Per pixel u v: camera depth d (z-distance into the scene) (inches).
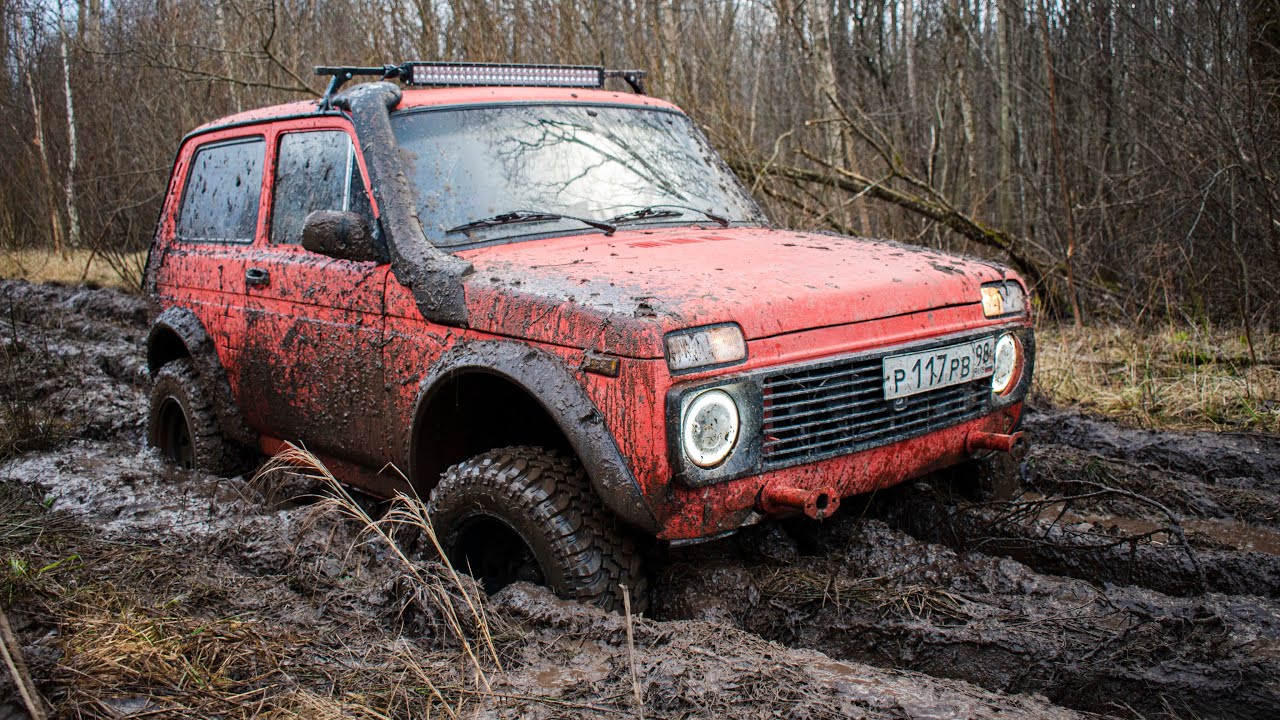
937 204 366.6
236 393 187.3
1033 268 359.6
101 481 178.2
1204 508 171.9
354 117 159.3
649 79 395.9
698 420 113.1
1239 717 101.9
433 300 137.9
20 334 337.7
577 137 169.3
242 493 174.6
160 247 215.2
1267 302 296.2
